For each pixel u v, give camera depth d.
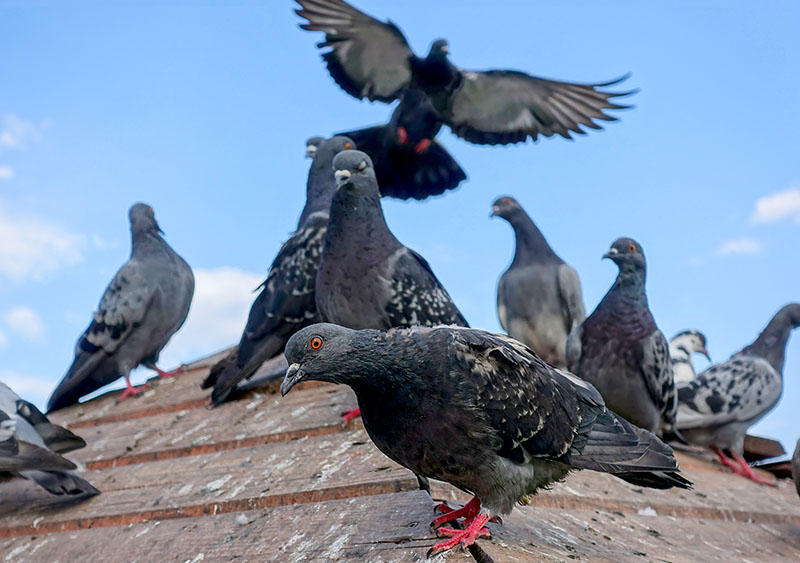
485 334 0.70
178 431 1.06
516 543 0.69
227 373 1.14
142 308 1.36
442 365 0.66
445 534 0.65
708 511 0.95
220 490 0.84
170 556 0.75
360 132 1.39
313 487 0.78
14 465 0.84
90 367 1.35
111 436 1.11
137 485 0.92
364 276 1.00
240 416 1.06
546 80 1.24
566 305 1.60
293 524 0.73
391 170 1.40
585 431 0.72
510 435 0.67
